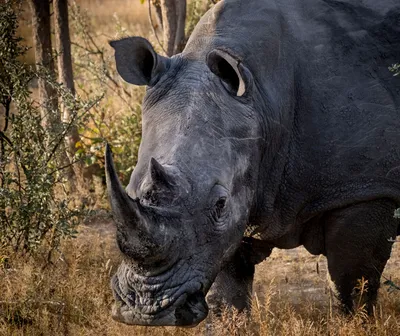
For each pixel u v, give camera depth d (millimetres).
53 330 15625
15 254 17859
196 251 12289
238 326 14703
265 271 20062
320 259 20844
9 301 15953
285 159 14734
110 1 48531
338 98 14992
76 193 23828
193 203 12188
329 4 15711
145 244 11648
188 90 13000
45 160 18281
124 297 12203
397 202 15375
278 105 14266
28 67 19438
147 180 12164
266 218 14852
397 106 15266
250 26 14406
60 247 18734
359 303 15203
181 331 15414
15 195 17719
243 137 13148
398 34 15734
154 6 26844
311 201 15125
